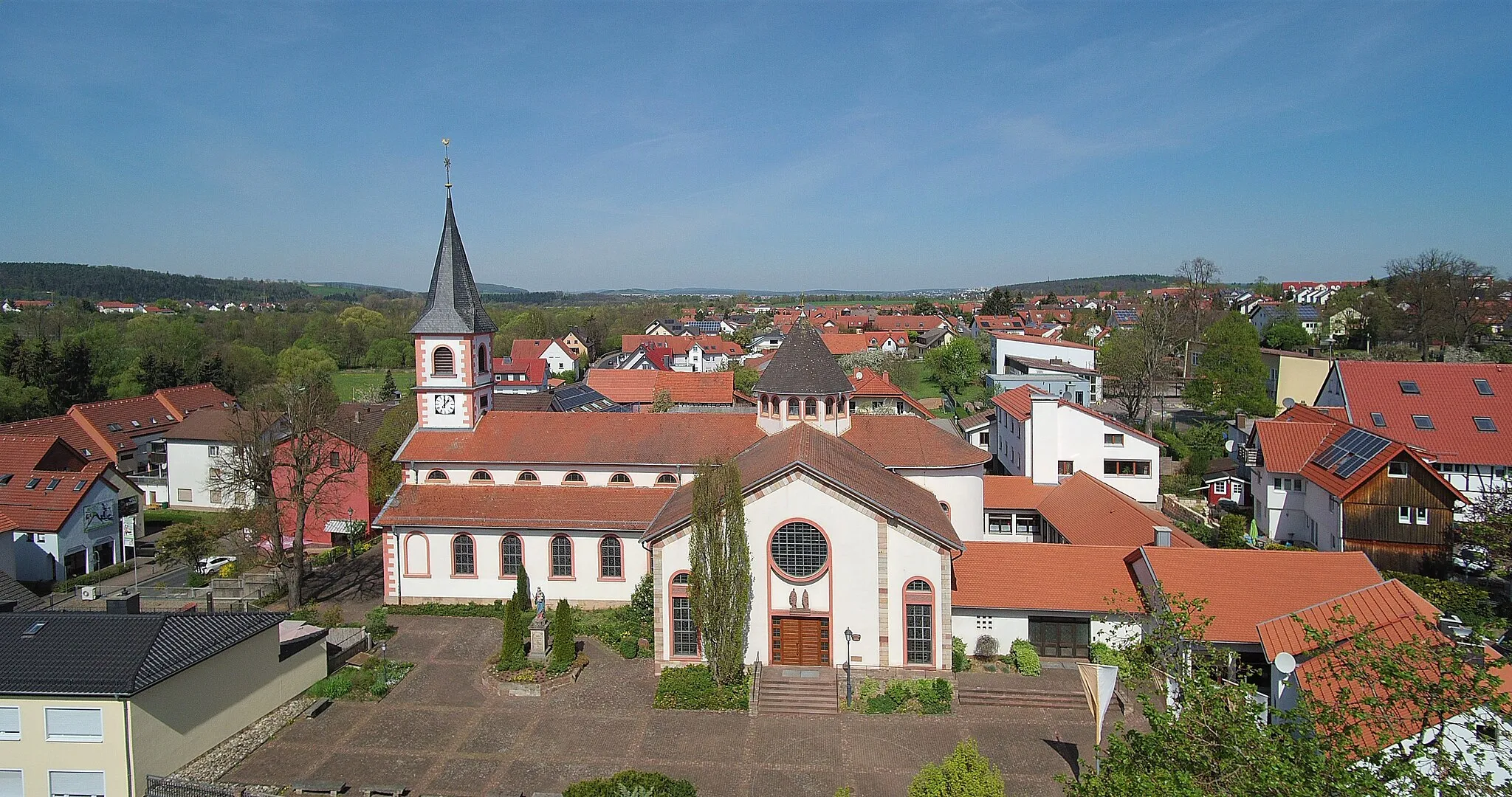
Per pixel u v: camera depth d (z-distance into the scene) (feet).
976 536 173.68
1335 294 537.65
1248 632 123.24
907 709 124.67
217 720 117.60
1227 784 61.00
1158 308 304.09
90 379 347.15
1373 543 163.22
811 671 132.77
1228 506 219.20
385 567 170.60
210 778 109.91
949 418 334.85
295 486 173.78
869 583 132.26
